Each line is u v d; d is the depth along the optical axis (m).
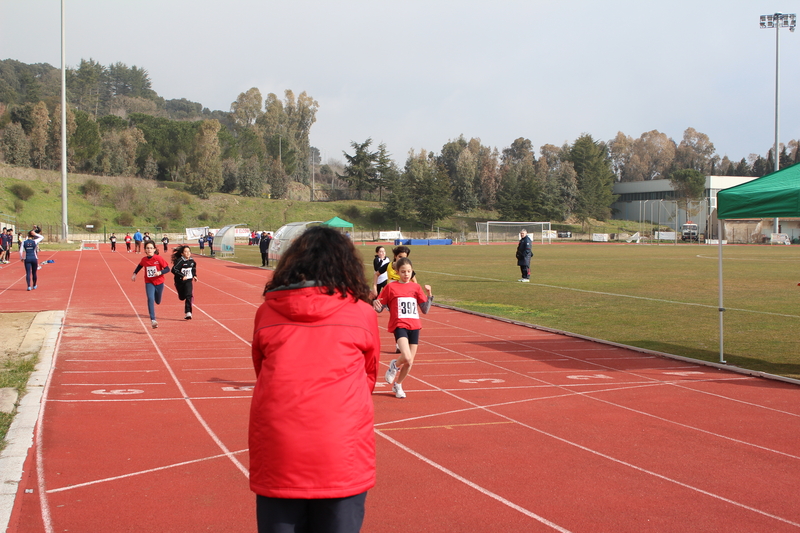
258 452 2.57
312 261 2.74
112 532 3.90
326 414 2.53
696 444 5.84
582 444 5.80
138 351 10.23
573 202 111.81
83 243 54.50
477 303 18.00
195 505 4.33
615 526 4.09
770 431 6.27
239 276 27.36
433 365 9.58
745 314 15.41
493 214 116.00
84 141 94.50
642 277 26.62
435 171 107.06
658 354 10.41
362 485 2.55
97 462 5.15
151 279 12.84
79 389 7.63
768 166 138.25
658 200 115.12
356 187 109.81
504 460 5.34
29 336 11.27
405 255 9.60
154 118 118.69
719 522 4.18
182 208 88.88
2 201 72.69
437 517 4.19
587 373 9.06
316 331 2.66
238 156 114.75
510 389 8.00
